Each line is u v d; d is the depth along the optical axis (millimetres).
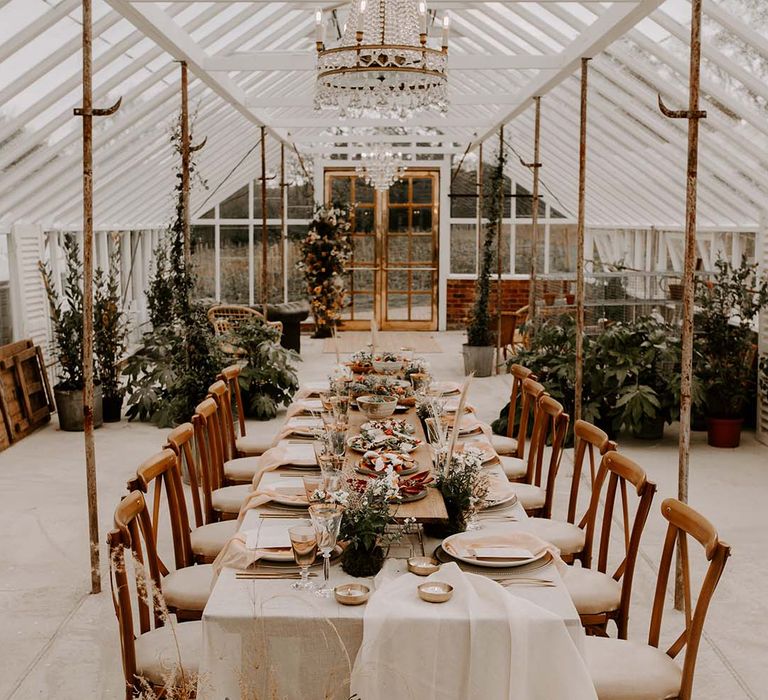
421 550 3264
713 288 8570
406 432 4520
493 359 11891
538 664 2693
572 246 15867
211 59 7035
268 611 2729
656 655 3055
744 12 5082
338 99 5504
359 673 2660
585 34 6328
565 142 10938
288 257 16281
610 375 7805
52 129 6543
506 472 5141
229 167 14102
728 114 6418
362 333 16016
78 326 8406
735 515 6004
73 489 6539
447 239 16109
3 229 8102
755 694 3699
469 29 8805
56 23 5191
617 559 5180
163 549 5250
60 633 4223
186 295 6875
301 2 7043
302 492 3732
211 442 4832
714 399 7953
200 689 2654
